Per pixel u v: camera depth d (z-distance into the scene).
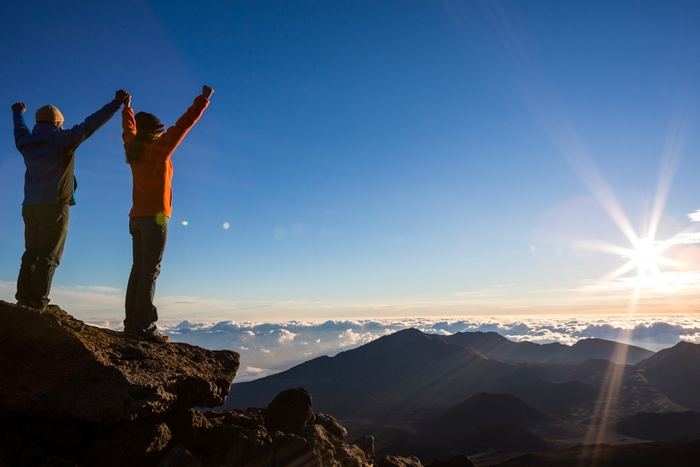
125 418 3.48
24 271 4.07
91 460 3.62
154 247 4.45
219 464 3.95
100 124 4.15
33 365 3.54
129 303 4.62
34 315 3.69
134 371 3.77
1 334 3.57
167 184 4.52
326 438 4.97
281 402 5.81
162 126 4.54
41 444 3.58
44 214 3.98
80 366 3.60
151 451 3.69
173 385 3.96
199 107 4.42
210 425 4.52
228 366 4.78
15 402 3.43
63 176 4.09
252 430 4.46
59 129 4.27
